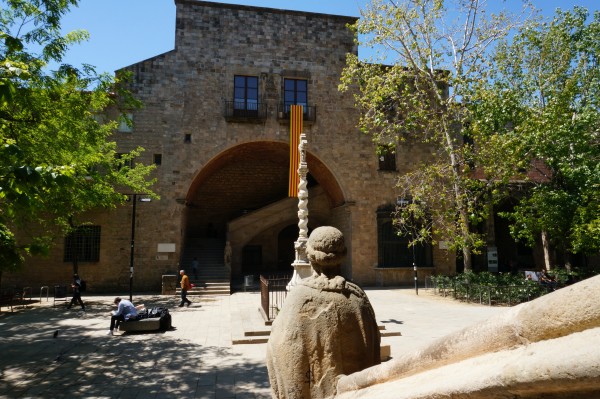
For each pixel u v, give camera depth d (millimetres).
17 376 8492
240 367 9047
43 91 9641
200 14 26266
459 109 19922
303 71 27031
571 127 16719
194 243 29000
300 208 12508
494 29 18953
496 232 33750
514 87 19641
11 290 21797
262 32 26875
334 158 26859
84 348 10820
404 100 23688
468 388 1324
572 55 18938
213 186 33250
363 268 26250
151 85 25219
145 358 9812
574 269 20266
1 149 5125
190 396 7277
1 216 5738
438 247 27172
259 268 31484
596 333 1110
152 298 21344
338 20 28047
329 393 2293
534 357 1179
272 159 32906
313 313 2410
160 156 24906
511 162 18328
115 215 24250
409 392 1600
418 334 11750
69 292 23344
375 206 26938
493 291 17984
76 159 12836
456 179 19484
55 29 10047
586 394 1131
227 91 25938
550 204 18172
